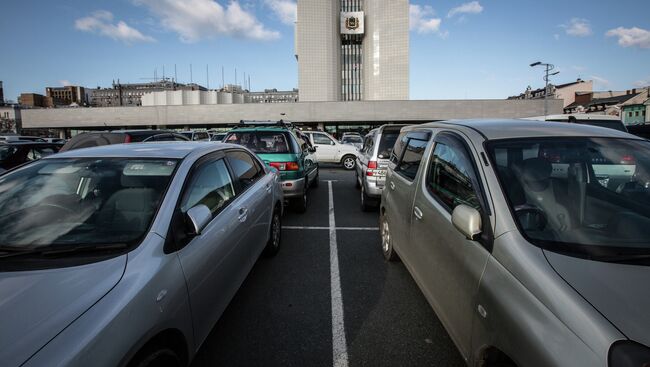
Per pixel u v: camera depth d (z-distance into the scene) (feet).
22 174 9.04
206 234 8.55
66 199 8.13
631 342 4.37
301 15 279.49
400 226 12.70
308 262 15.17
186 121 182.60
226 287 9.46
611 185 7.59
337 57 290.35
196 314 7.60
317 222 22.12
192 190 8.93
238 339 9.62
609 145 8.37
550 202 7.02
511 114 175.42
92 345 4.86
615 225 6.59
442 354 8.97
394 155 15.64
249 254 11.70
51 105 456.86
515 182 7.37
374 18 287.28
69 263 6.16
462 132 9.47
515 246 6.17
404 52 282.97
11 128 278.46
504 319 5.75
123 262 6.29
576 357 4.55
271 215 15.05
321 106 179.42
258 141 23.88
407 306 11.39
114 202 7.91
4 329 4.71
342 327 10.20
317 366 8.57
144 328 5.72
